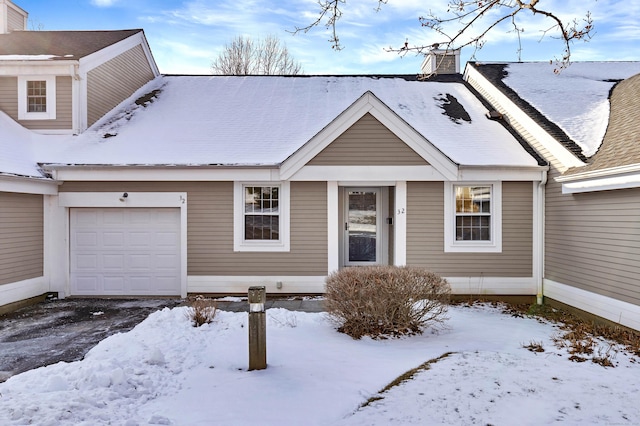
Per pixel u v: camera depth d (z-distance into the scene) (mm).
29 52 11836
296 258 10305
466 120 11961
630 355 6191
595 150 8867
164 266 10547
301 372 5223
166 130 11500
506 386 4934
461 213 10336
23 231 9594
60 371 5059
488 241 10305
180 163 9984
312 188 10297
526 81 13031
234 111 12617
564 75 13656
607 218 7938
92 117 11961
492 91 12805
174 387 4770
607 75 13742
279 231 10391
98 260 10547
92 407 4113
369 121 9961
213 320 7445
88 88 11773
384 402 4480
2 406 3990
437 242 10266
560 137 9594
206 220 10344
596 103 11312
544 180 9969
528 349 6461
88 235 10531
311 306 9320
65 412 3908
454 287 10234
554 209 9727
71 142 10953
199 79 15352
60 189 10320
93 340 7055
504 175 9984
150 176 10109
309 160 9961
